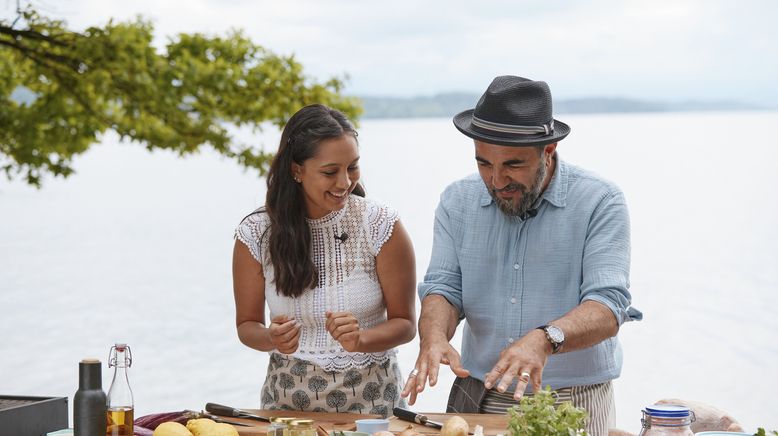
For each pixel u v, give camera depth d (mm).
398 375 3404
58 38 8672
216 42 9352
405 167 62531
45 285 21797
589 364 3221
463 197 3410
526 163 3045
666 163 55562
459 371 2914
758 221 29000
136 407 10023
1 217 45875
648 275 18625
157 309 17828
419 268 18562
